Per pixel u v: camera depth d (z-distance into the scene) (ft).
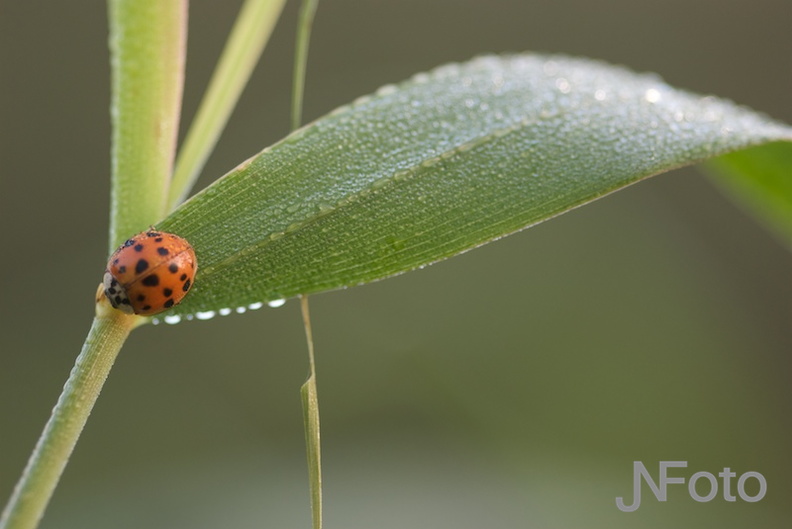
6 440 1.46
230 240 0.65
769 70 2.11
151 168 0.67
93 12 2.04
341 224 0.65
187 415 1.51
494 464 1.32
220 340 1.58
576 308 1.61
